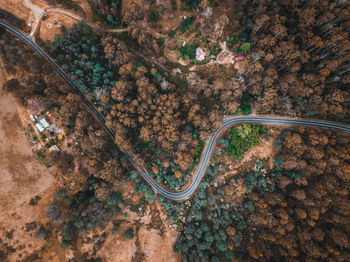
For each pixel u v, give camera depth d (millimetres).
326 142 81188
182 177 95500
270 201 84375
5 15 103625
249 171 94500
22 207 95000
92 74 103438
